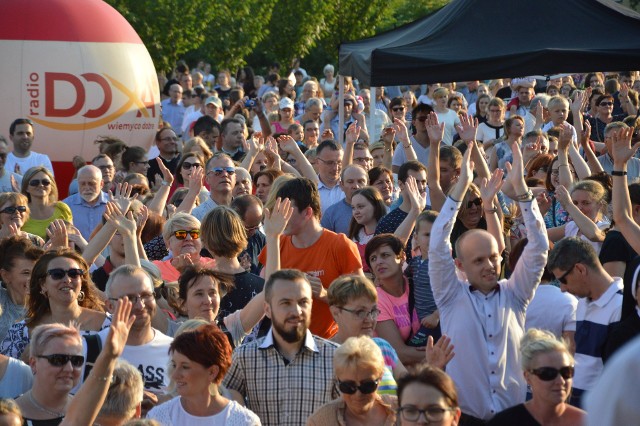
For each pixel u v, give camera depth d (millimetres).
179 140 19266
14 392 6488
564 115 15570
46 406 5945
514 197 9766
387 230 9734
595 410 2322
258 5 36500
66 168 16125
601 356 6816
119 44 16547
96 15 16531
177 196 11836
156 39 31688
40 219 11234
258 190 11641
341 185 11352
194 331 5809
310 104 19062
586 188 9492
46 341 5945
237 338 7059
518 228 10273
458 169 10570
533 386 5586
